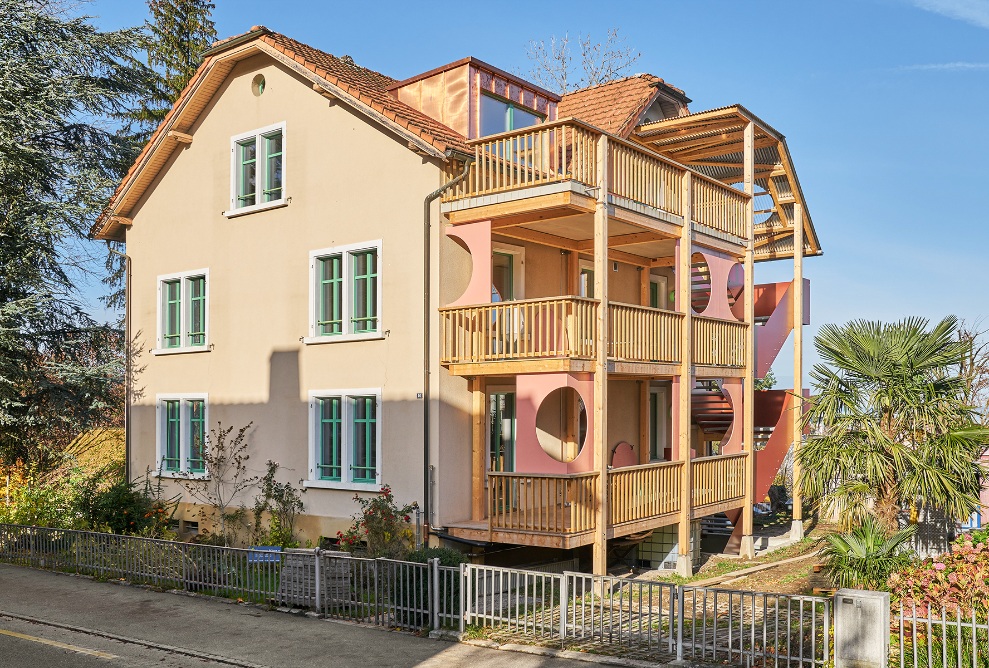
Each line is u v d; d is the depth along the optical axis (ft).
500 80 62.54
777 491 88.69
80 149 83.05
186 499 68.28
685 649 35.01
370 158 57.72
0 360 73.26
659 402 77.20
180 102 67.77
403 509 54.29
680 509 58.85
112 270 90.94
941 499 51.60
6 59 76.33
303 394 60.90
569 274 64.64
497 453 59.26
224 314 66.49
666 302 79.41
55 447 82.43
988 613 31.14
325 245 60.08
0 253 75.66
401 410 55.36
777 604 31.78
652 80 71.61
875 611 29.50
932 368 55.11
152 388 71.87
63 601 47.19
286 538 58.85
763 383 118.32
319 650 36.76
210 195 67.97
